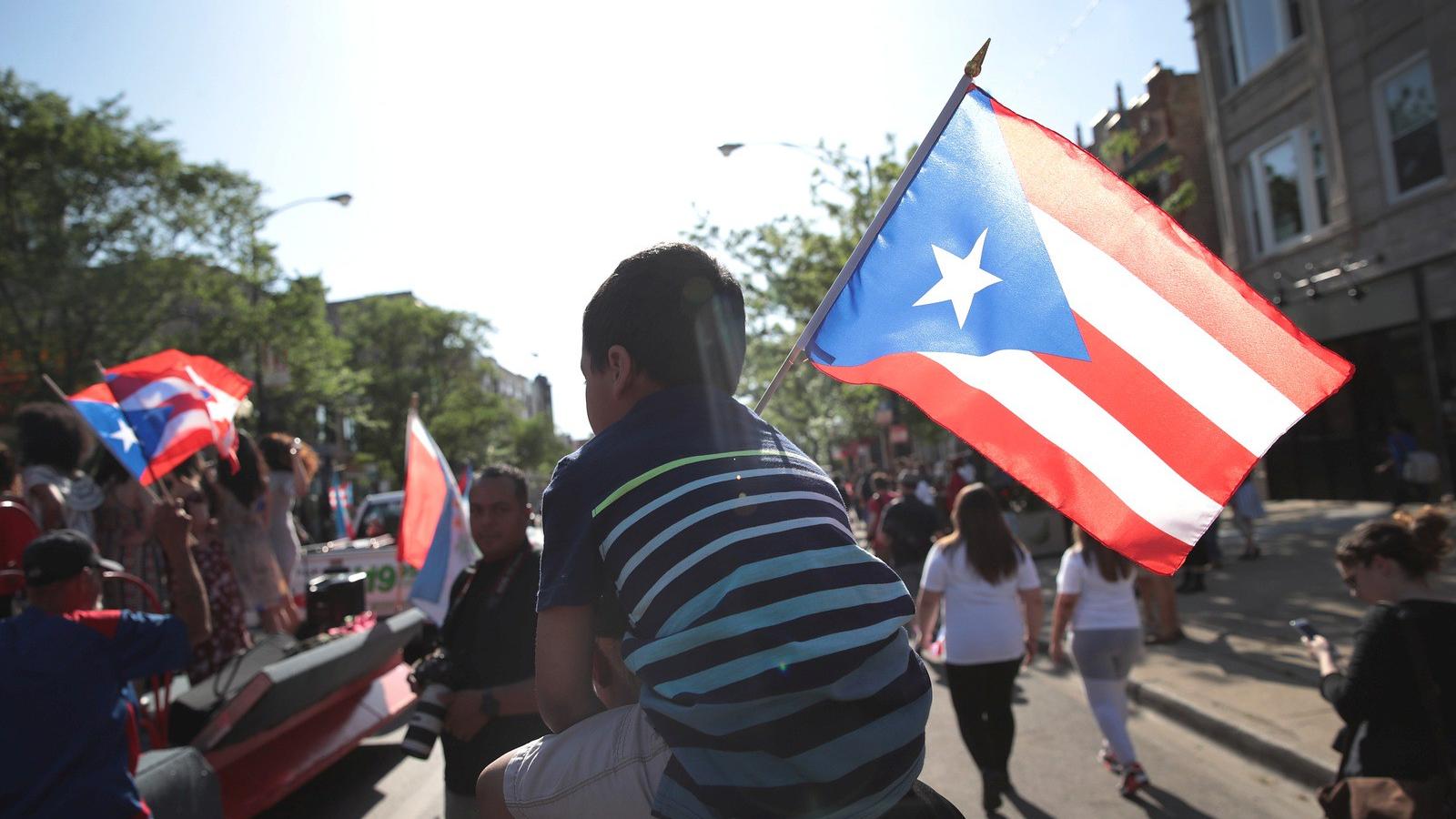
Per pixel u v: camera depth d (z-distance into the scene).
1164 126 25.47
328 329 30.62
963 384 2.37
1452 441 15.84
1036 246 2.40
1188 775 5.72
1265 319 2.25
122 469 5.05
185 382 4.80
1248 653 7.95
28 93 23.48
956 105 2.44
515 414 75.06
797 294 20.42
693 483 1.47
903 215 2.44
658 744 1.47
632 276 1.70
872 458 43.84
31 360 23.42
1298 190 19.03
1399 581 3.17
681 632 1.37
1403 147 16.23
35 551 3.10
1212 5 21.02
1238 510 13.23
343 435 53.06
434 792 6.13
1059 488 2.29
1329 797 3.23
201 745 4.54
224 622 5.28
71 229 23.73
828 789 1.35
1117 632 5.47
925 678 1.54
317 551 11.38
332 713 6.14
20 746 2.93
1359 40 16.81
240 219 26.02
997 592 5.38
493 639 3.24
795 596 1.40
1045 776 5.86
